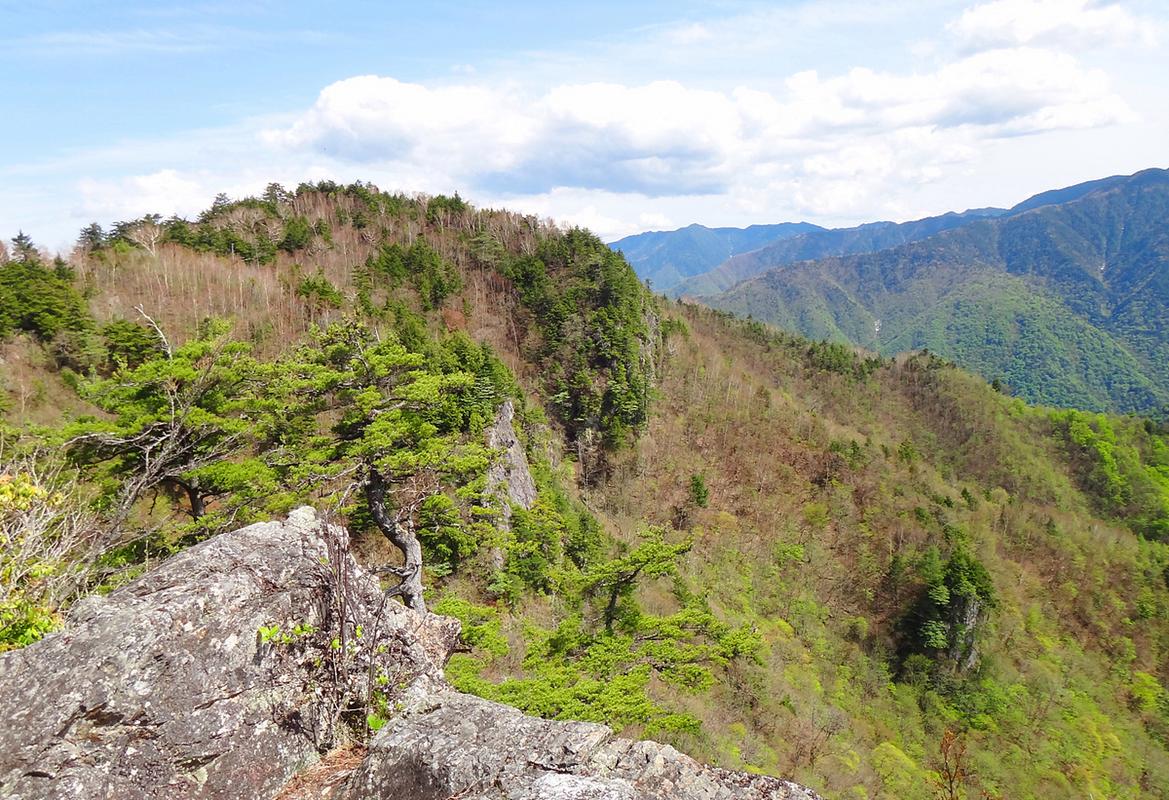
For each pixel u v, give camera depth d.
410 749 6.00
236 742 6.23
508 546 23.69
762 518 69.94
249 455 21.58
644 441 72.69
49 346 42.00
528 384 69.19
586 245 85.44
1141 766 52.84
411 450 19.58
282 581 7.45
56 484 16.23
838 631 59.97
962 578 59.94
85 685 5.83
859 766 39.19
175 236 70.62
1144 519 94.62
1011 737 52.72
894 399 114.75
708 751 28.88
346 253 80.56
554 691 13.95
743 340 124.00
